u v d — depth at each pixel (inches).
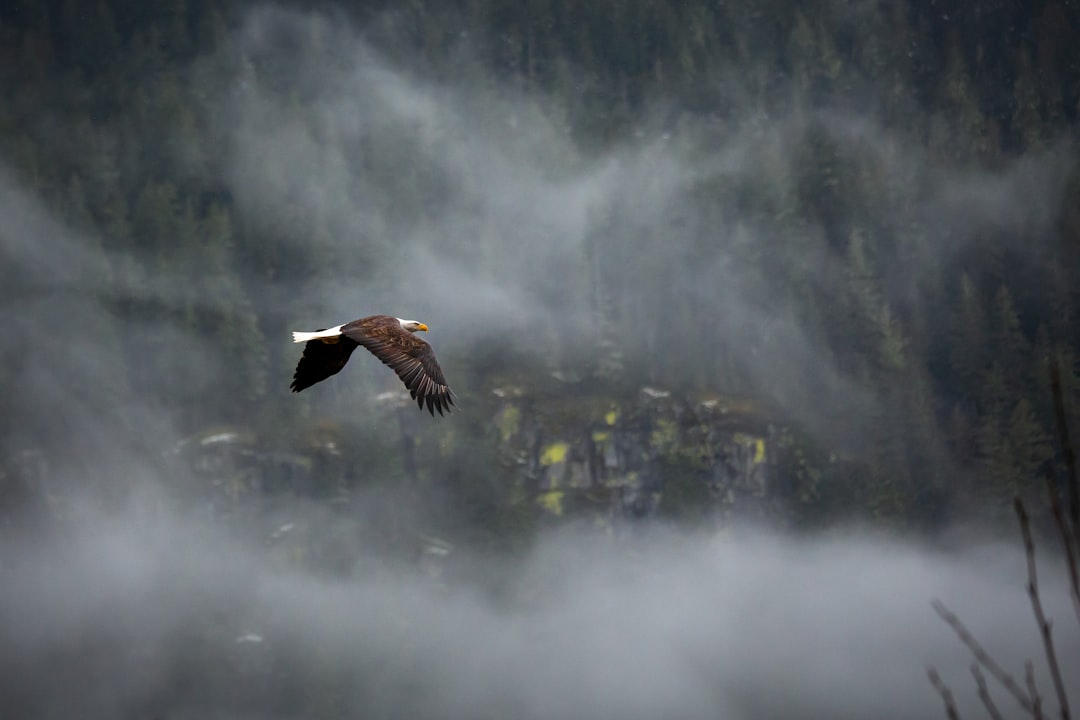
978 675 251.9
